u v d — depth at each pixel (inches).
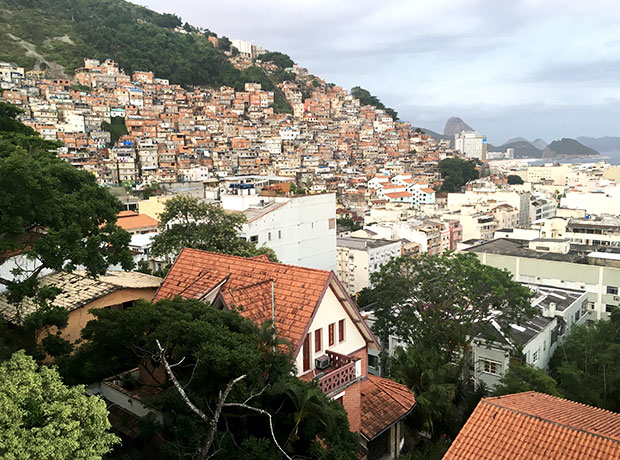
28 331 837.2
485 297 1496.1
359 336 976.9
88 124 7022.6
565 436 639.1
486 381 1609.3
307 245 2881.4
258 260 1010.1
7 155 1056.8
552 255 2623.0
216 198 4020.7
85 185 948.0
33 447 443.2
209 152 7549.2
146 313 745.6
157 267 2001.7
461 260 1560.0
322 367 866.1
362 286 3491.6
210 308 776.3
